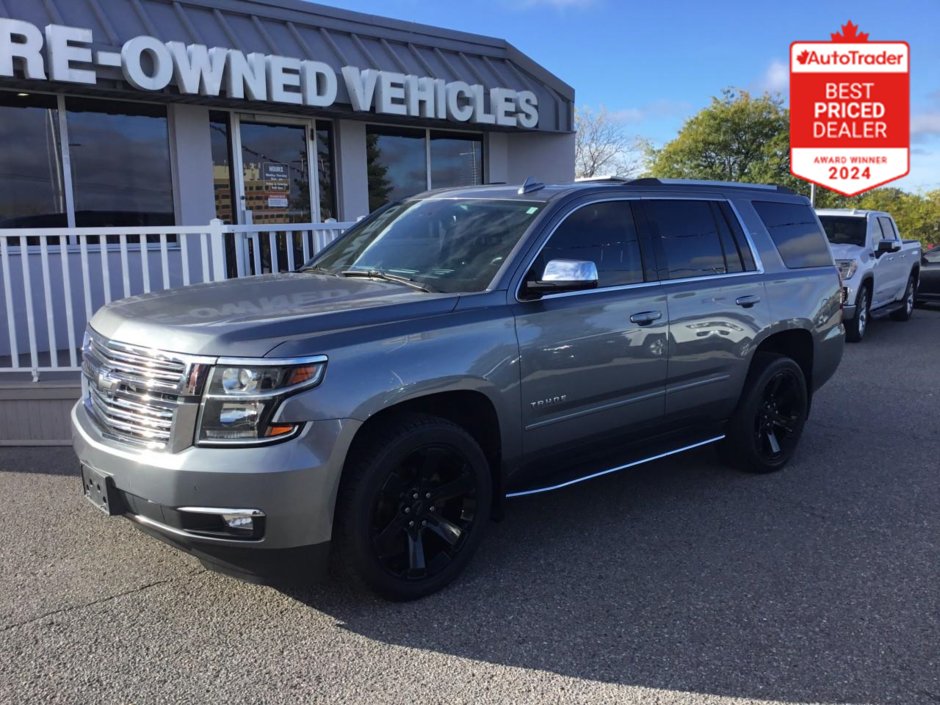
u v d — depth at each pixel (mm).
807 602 3672
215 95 8766
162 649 3254
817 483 5336
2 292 8102
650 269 4645
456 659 3197
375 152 11594
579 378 4168
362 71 10062
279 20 10070
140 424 3305
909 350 11031
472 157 12648
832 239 12430
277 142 10508
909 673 3104
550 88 12766
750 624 3475
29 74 7578
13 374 6496
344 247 4969
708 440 5156
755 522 4641
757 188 5656
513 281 3965
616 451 4609
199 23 9234
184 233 6293
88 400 3887
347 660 3186
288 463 3119
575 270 3816
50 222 8656
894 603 3660
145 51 8320
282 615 3533
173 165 9422
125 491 3279
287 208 10672
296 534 3186
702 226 5078
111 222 9070
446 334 3625
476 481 3795
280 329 3256
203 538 3152
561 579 3904
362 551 3400
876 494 5121
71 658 3180
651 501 4996
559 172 13367
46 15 7961
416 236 4598
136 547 4234
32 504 4852
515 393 3881
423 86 10633
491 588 3807
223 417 3117
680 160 35219
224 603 3639
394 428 3486
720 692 2980
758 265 5352
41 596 3699
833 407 7523
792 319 5453
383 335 3441
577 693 2973
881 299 12781
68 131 8680
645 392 4562
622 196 4637
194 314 3500
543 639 3352
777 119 33469
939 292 16594
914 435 6520
